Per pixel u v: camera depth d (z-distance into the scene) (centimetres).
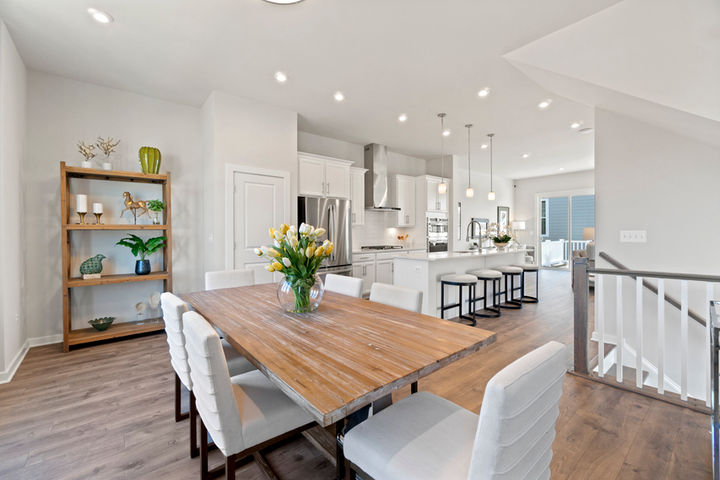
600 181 328
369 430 110
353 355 114
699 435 181
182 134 393
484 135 517
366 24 241
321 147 527
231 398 111
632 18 227
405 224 626
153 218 372
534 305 493
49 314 321
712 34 208
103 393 226
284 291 172
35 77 312
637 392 226
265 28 247
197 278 402
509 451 75
